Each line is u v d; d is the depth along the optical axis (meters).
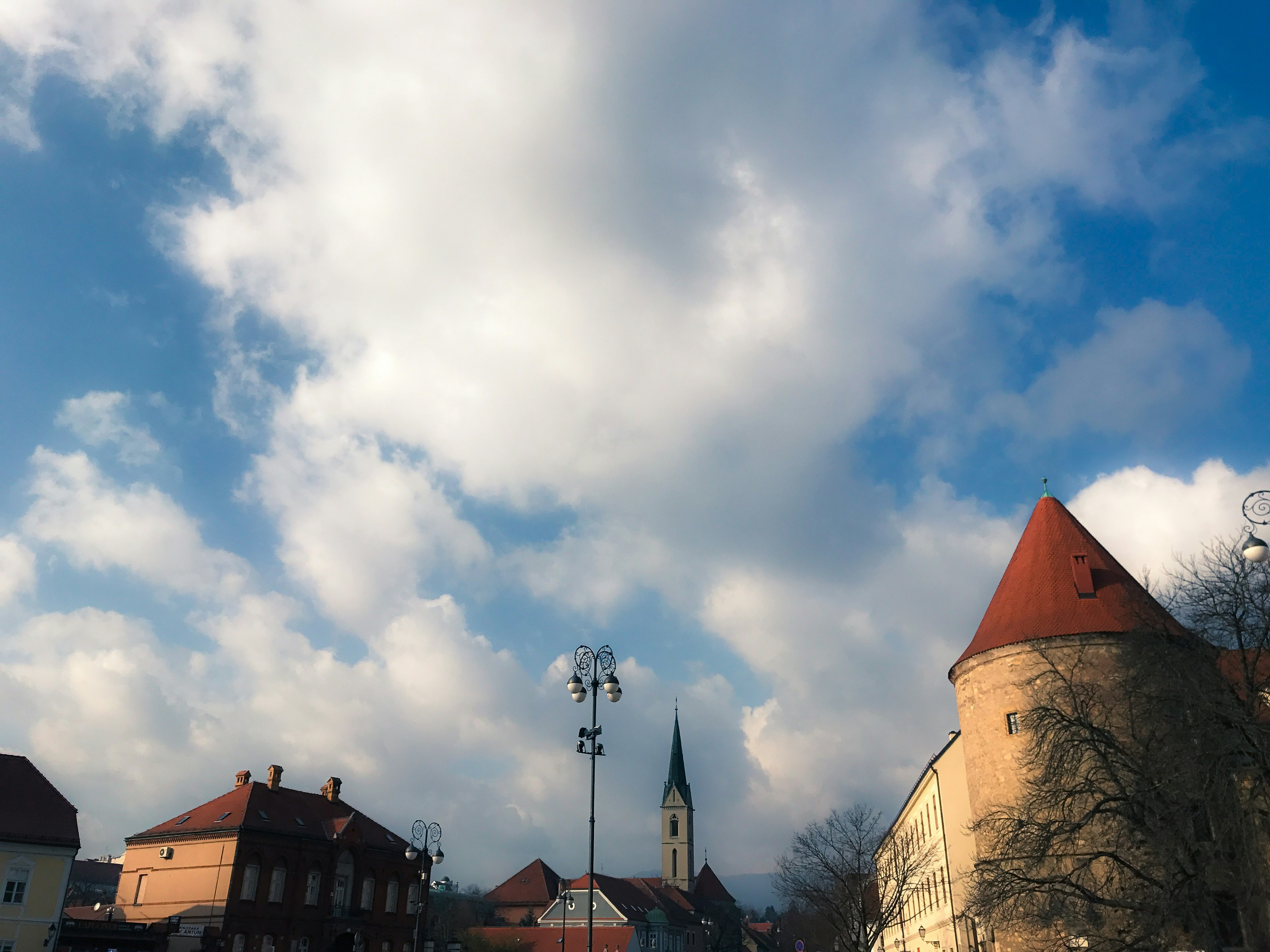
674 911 146.88
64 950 53.88
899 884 59.88
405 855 73.50
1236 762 25.20
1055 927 30.45
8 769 53.75
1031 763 32.97
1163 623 29.55
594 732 33.34
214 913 61.94
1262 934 25.16
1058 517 45.75
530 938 116.12
